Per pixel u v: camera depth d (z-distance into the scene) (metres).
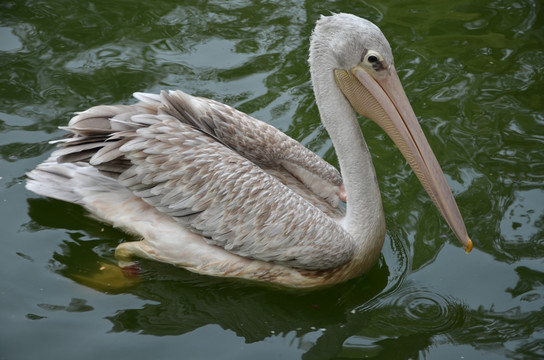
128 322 2.88
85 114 2.96
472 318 2.90
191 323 2.89
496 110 3.35
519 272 2.99
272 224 2.94
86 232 3.03
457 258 3.02
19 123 3.22
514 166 3.20
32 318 2.87
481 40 3.57
